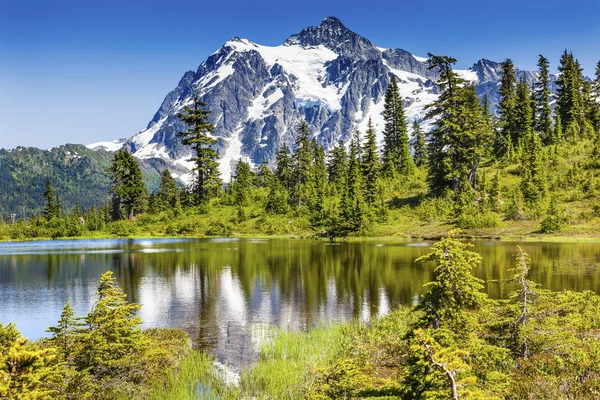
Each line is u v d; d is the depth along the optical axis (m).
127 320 13.06
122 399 11.66
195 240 79.25
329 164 129.75
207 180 99.56
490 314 13.14
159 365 14.45
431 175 86.81
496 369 10.90
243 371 14.62
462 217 65.88
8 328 10.37
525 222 64.19
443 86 81.44
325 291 29.27
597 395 8.84
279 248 59.44
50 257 54.03
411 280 32.38
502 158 92.06
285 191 108.94
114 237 100.31
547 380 9.97
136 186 115.06
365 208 78.19
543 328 12.31
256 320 22.48
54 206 132.38
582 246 47.09
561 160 81.19
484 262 36.62
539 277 29.00
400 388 8.31
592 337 13.02
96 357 11.96
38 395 7.79
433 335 10.50
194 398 12.14
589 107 101.44
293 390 12.18
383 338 16.64
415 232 68.94
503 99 105.25
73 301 28.38
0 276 38.66
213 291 30.16
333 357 14.99
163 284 33.16
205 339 19.20
